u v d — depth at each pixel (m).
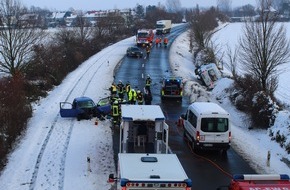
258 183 12.12
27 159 21.02
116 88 34.31
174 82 35.56
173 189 12.14
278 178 12.40
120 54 63.91
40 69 40.75
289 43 44.75
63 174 19.12
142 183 11.99
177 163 13.67
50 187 17.64
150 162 13.62
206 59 53.97
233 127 28.20
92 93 36.81
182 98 36.34
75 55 53.69
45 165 20.23
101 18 96.75
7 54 37.62
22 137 24.59
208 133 21.64
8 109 24.31
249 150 23.45
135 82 42.34
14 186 17.80
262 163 21.39
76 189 17.44
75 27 80.06
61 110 28.50
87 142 23.83
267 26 34.84
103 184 17.98
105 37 81.88
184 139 25.11
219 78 42.09
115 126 26.89
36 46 43.25
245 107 31.08
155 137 18.78
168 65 54.25
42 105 32.81
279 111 26.92
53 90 38.66
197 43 69.31
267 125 27.00
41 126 26.84
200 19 75.69
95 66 52.47
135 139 19.08
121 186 12.02
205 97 36.22
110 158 21.39
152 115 18.75
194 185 18.34
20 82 31.72
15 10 39.72
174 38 91.00
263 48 33.00
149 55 63.59
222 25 141.88
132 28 106.19
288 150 22.58
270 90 32.47
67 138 24.47
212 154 22.59
